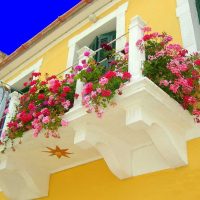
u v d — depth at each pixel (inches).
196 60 180.9
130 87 164.7
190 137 179.9
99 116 172.1
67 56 323.9
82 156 222.4
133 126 167.9
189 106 177.8
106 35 302.2
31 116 208.5
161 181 178.9
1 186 245.4
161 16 251.8
